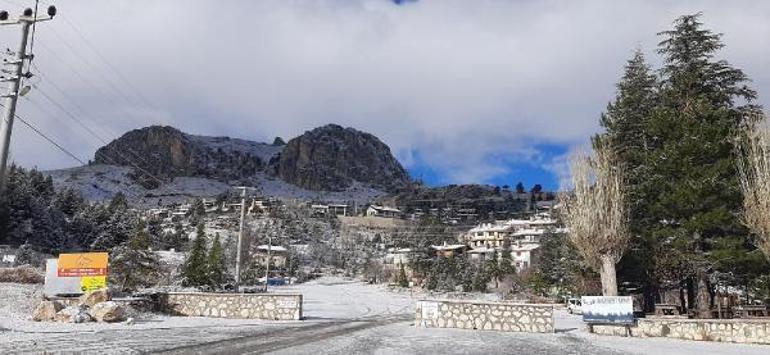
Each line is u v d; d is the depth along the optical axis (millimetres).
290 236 152750
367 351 15805
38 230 78938
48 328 18625
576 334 23016
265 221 164625
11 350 13484
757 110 28672
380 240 162000
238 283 45094
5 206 73500
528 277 73125
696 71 29859
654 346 19078
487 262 99750
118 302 24094
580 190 27469
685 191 25625
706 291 26500
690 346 19266
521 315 24219
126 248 39125
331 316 32844
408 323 27297
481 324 24578
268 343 16609
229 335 18422
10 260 46094
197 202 189000
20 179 84688
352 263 138375
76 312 21188
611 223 26234
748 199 23500
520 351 16969
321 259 139375
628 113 32688
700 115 27625
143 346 14930
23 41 18359
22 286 27422
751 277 26516
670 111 28422
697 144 26250
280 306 26875
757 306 29516
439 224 159000
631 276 30469
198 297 27297
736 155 26125
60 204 102938
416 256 112438
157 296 27359
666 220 28141
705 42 30219
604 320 23062
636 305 34438
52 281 25141
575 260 35281
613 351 17422
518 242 132750
